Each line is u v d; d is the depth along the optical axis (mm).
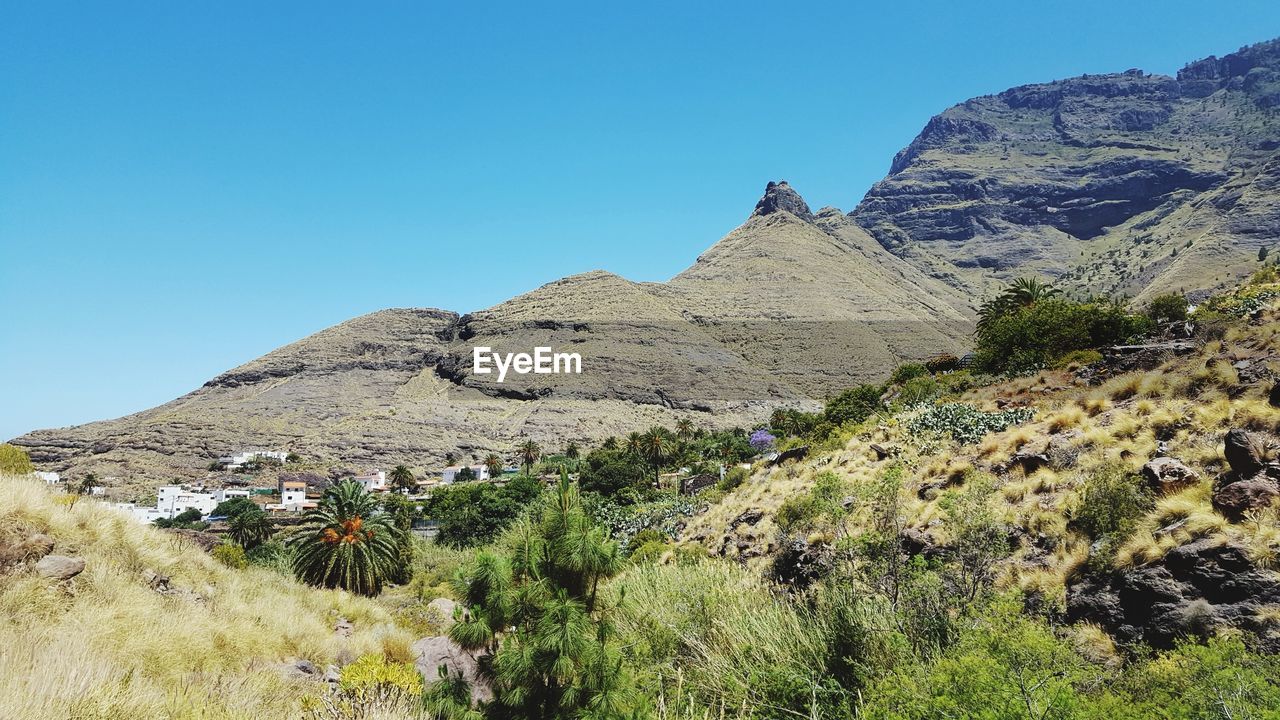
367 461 171875
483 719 8375
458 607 8781
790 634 10625
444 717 8508
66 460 178625
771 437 90312
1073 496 12633
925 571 10734
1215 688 6391
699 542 23516
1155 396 16906
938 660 7516
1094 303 32625
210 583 15672
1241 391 14375
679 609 12531
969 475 16328
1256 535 8969
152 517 108312
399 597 34469
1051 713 6055
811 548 14844
